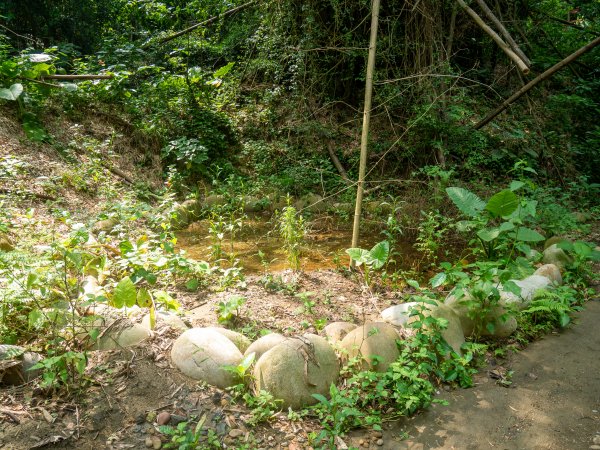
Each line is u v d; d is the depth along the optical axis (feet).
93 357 10.37
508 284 12.30
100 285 14.01
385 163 27.58
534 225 21.13
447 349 11.23
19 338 10.76
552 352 12.34
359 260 14.76
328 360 10.31
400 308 13.19
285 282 15.62
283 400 9.67
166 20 35.55
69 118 26.05
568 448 9.09
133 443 8.54
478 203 16.44
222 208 23.53
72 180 21.95
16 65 23.89
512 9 31.50
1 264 11.60
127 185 24.21
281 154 29.22
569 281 16.31
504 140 28.37
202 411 9.36
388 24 26.12
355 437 9.28
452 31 27.58
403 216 22.21
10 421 8.55
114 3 41.27
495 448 9.11
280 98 31.14
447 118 26.53
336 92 31.89
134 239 18.66
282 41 28.53
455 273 12.51
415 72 25.49
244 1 32.22
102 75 26.78
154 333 11.40
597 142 30.22
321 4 28.04
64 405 9.07
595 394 10.64
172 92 30.01
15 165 20.61
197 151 26.91
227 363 10.14
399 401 9.78
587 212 24.26
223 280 15.25
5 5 37.14
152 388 9.75
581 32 36.83
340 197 25.53
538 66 33.73
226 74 32.91
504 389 10.85
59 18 40.45
